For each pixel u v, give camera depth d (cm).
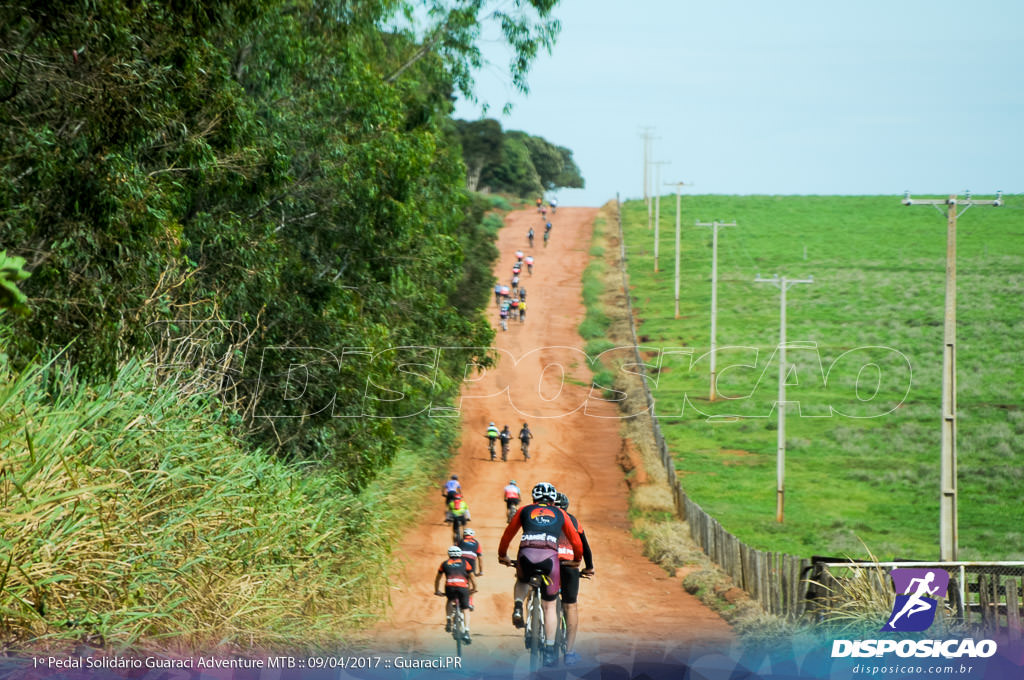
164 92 4919
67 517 2598
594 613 7012
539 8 9381
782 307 12962
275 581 3600
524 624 3578
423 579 7856
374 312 9000
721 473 15262
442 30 9638
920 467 15375
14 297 1908
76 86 4419
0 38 4369
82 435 2828
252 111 6250
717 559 8950
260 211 7281
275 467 4569
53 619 2452
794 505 13375
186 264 5538
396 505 10106
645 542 10800
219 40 6800
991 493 13988
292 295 7269
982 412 18662
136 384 3641
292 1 7925
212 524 3372
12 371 3061
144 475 3216
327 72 8025
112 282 4434
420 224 9075
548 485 3744
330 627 3891
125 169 4562
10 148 4194
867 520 12550
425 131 9238
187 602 3030
